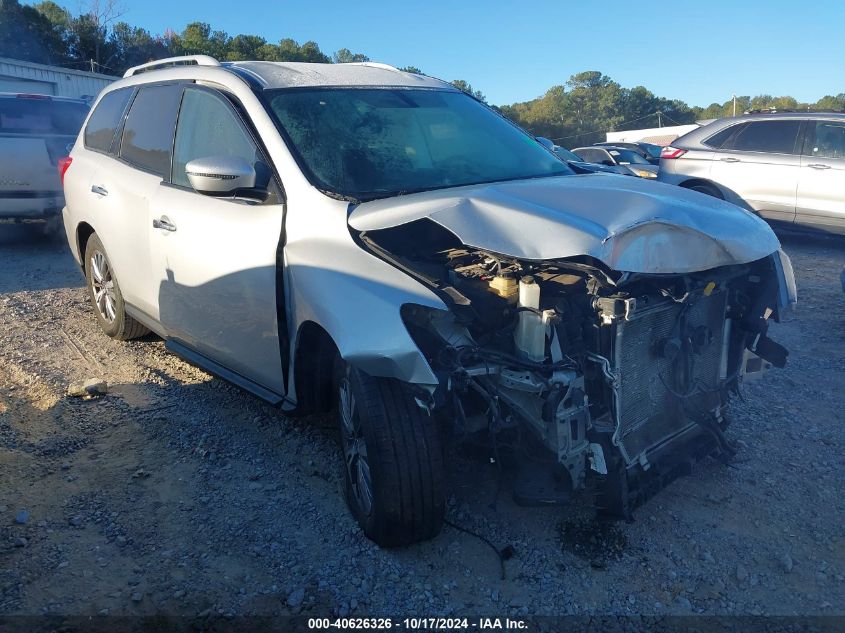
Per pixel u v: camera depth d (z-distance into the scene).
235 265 3.76
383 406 2.97
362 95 4.25
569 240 2.88
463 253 3.34
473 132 4.36
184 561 3.13
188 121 4.43
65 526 3.36
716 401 3.75
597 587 3.00
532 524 3.39
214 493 3.64
